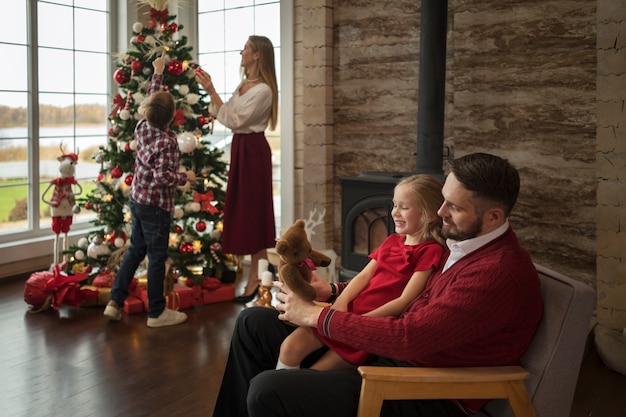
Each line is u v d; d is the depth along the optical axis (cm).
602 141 331
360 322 185
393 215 217
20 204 516
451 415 189
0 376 316
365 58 448
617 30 322
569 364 183
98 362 335
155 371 325
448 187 184
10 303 434
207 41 573
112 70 573
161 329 386
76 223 554
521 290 177
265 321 225
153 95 375
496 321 176
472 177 178
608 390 307
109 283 434
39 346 356
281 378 186
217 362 337
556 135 371
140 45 441
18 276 498
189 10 576
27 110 516
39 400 291
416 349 178
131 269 396
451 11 403
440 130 376
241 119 424
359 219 394
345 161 465
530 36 375
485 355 182
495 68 388
